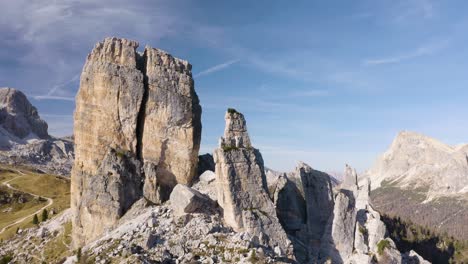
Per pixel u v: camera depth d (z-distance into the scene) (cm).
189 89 10925
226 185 8731
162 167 10594
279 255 8162
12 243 12550
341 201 9662
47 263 10281
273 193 10356
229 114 9338
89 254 8231
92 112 10900
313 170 10275
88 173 10812
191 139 10700
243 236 8106
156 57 10919
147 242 7938
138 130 10769
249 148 9175
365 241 9775
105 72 10756
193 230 8362
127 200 10094
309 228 9731
